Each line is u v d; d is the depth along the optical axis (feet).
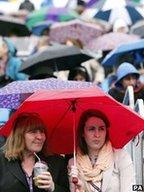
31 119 32.17
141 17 74.90
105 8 75.46
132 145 36.01
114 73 55.31
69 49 54.39
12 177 31.83
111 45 65.51
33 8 79.66
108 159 33.04
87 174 32.91
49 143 34.35
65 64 54.60
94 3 80.02
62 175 33.06
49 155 33.22
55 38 73.87
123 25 71.87
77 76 54.60
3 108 39.78
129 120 33.42
